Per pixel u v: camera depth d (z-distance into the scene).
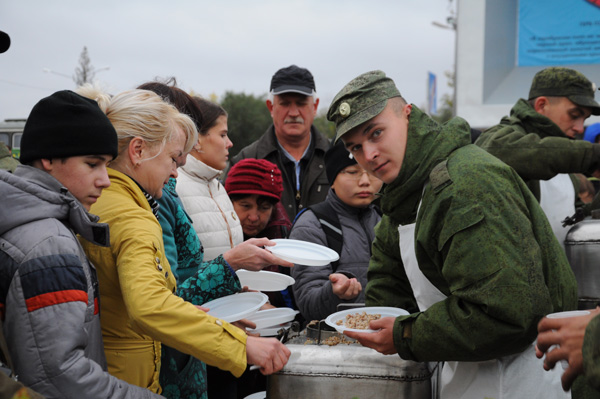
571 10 5.06
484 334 1.79
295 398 1.99
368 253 3.08
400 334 1.91
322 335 2.18
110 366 1.95
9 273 1.57
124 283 1.82
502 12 5.17
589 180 5.58
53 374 1.54
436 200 1.90
